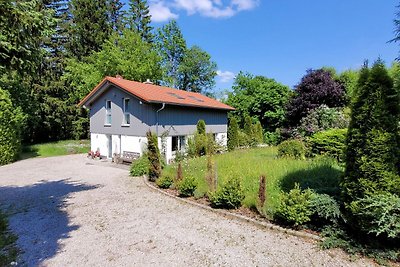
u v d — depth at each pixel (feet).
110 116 61.36
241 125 91.50
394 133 14.65
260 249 16.03
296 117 58.08
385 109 14.76
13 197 29.84
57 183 37.29
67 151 78.07
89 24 98.43
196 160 42.27
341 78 59.77
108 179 39.75
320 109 48.75
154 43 125.18
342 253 15.14
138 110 53.98
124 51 97.40
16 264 14.98
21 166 53.67
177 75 138.82
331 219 16.62
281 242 16.90
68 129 97.66
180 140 60.03
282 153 38.88
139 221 21.43
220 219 21.38
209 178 26.81
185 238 17.90
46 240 18.16
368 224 14.30
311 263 14.23
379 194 14.17
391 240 14.34
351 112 16.22
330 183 21.45
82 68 89.20
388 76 15.03
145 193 30.45
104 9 103.71
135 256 15.60
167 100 52.95
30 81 81.20
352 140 15.69
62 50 98.27
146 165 41.75
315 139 36.63
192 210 23.85
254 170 29.94
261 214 20.62
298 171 26.89
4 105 56.44
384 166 14.43
